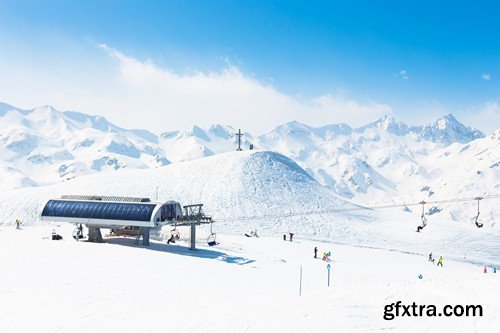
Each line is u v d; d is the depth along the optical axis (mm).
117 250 49500
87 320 24125
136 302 27844
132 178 141875
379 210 142000
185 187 133375
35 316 24438
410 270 59062
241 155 160875
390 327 24156
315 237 102062
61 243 51594
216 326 24016
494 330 22031
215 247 66750
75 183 137375
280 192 137625
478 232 117812
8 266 36250
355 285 38250
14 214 110812
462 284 35938
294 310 27406
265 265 53625
